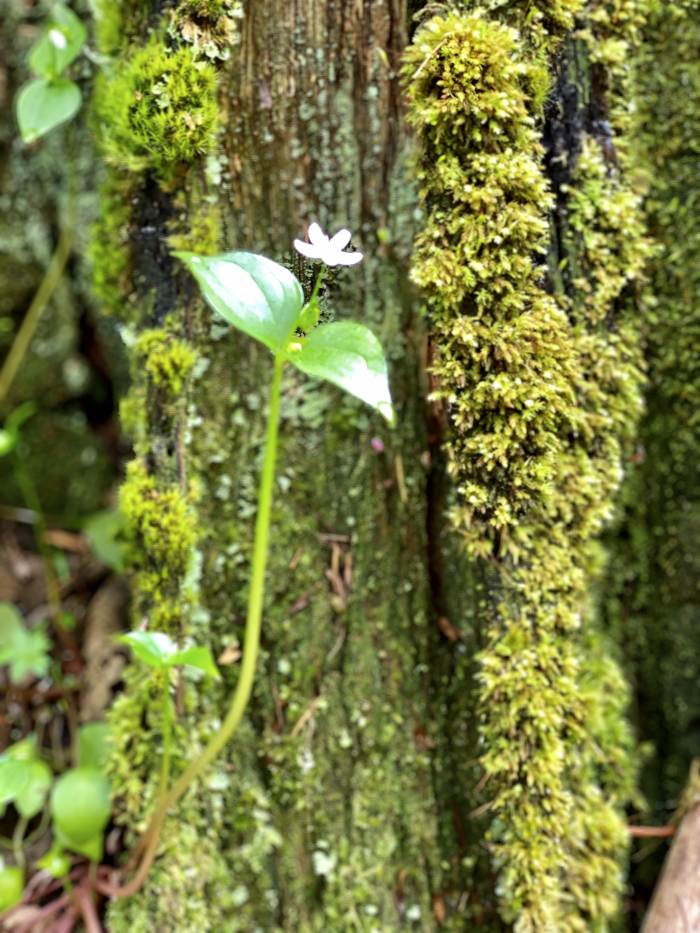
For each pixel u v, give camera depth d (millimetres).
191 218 516
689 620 589
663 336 563
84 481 737
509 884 521
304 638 545
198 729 539
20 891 559
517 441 491
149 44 500
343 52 509
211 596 541
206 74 492
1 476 722
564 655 520
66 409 727
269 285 446
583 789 533
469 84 478
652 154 550
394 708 547
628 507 580
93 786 548
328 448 539
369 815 548
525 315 490
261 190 519
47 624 671
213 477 537
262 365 532
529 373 489
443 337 495
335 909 547
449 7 491
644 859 598
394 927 547
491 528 510
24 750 577
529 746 515
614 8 507
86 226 676
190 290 523
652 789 600
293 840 549
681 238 555
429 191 493
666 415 572
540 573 512
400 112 515
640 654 594
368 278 528
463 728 544
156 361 527
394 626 545
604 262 513
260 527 466
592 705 532
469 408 493
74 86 542
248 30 503
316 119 514
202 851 542
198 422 532
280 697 546
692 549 582
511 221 485
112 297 552
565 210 506
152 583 537
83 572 693
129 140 505
